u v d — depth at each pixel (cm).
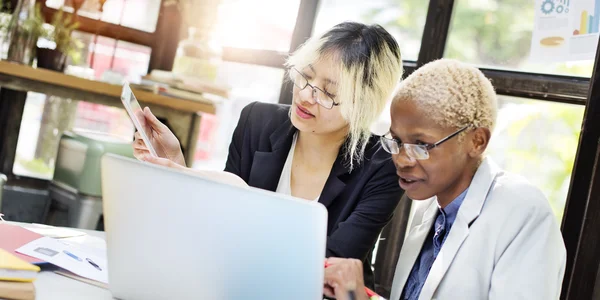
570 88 230
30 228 172
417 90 147
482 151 151
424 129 146
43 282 134
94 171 322
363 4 300
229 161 218
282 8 337
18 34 350
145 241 126
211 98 364
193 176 120
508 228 146
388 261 266
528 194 149
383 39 197
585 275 205
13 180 372
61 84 345
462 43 264
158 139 185
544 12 241
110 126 392
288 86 324
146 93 356
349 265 136
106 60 391
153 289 127
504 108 249
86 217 322
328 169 203
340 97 191
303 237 114
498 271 144
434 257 160
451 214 158
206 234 120
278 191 205
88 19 384
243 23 356
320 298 116
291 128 207
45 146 379
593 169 207
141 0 392
